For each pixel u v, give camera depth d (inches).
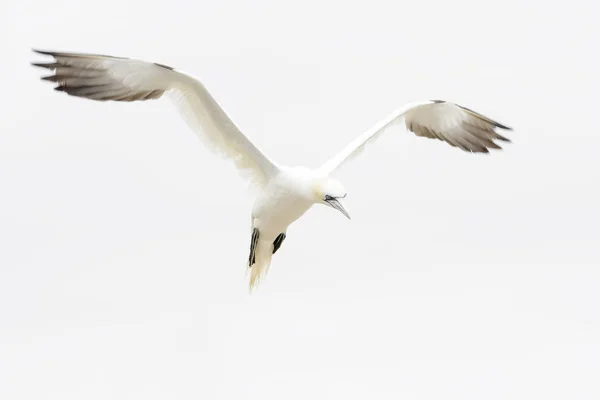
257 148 552.4
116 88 510.6
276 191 562.6
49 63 490.0
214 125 542.0
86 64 498.0
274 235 593.0
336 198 550.9
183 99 529.7
